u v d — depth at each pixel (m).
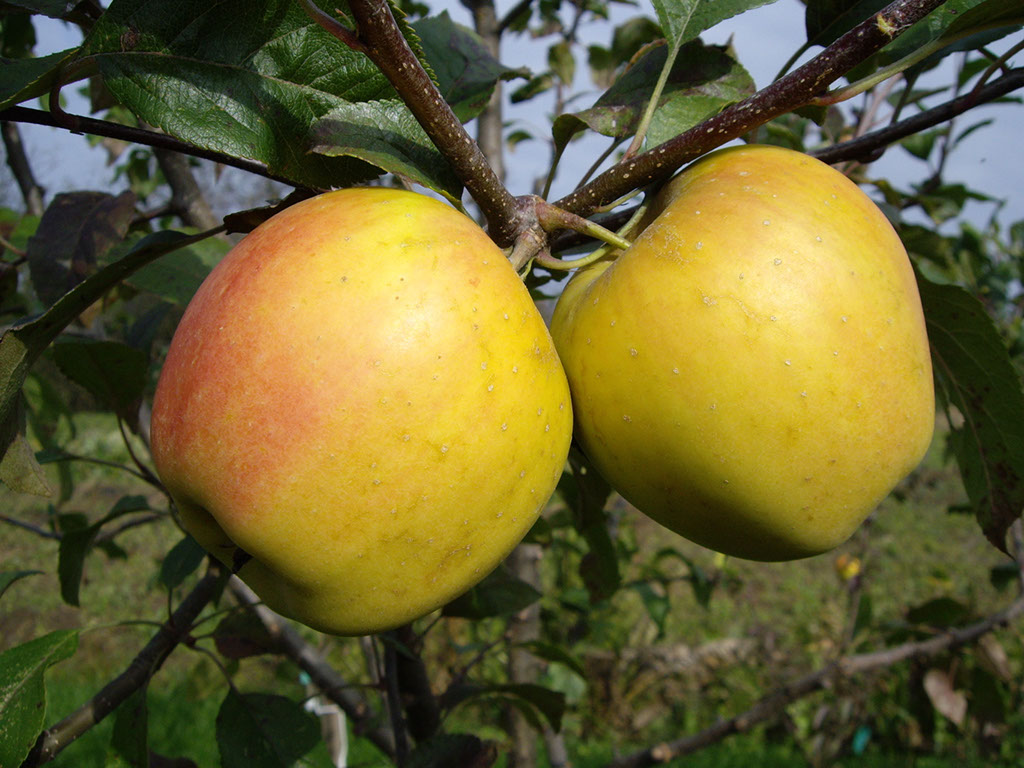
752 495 0.16
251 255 0.14
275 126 0.16
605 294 0.16
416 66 0.14
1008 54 0.19
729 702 0.93
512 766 0.37
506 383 0.14
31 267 0.24
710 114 0.19
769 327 0.15
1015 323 0.69
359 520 0.14
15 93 0.13
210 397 0.14
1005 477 0.20
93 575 1.27
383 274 0.14
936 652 0.46
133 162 0.56
